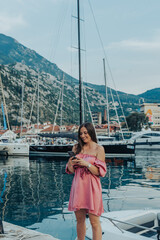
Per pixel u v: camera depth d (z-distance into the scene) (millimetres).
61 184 14984
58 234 6863
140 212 5410
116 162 28016
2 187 14258
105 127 111062
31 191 13016
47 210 9305
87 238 4570
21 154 37969
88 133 3299
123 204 9844
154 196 11211
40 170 21844
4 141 44594
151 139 52594
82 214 3232
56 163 27703
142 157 34344
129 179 16344
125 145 33375
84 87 41094
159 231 3668
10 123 170875
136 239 4047
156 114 143375
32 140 48688
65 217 8406
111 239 4246
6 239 3824
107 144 34531
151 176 17484
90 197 3086
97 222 3154
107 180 16109
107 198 10953
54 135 37656
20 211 9273
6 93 194125
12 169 22766
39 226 7551
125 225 4898
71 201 3227
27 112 190500
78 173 3215
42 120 190625
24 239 3920
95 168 3082
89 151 3281
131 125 110188
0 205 10242
